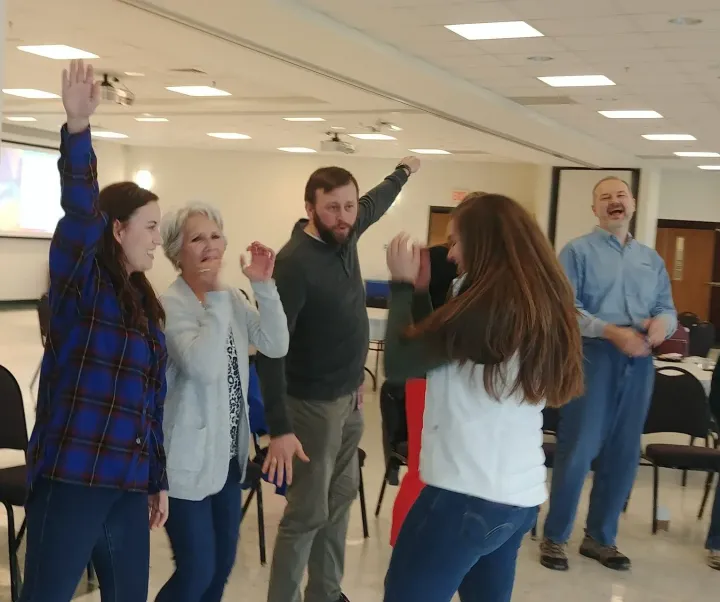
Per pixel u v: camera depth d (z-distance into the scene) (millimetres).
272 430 2477
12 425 3174
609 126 9062
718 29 5121
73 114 1767
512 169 13508
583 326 3617
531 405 1881
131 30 5855
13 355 8281
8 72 8250
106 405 1856
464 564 1872
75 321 1866
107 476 1847
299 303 2600
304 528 2678
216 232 2242
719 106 7527
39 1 5215
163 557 3555
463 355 1811
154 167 15016
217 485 2201
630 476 3820
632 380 3734
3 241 13055
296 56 6305
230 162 14719
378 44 5969
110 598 1978
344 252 2727
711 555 3906
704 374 5438
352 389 2770
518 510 1873
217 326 2141
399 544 1927
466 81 7199
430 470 1900
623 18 5020
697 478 5594
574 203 12742
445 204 13883
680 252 13023
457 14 5172
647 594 3525
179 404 2154
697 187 12891
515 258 1853
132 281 2023
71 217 1810
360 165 14188
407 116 9055
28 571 1862
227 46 6113
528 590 3490
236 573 3455
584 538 3982
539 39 5648
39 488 1854
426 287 2057
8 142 13070
